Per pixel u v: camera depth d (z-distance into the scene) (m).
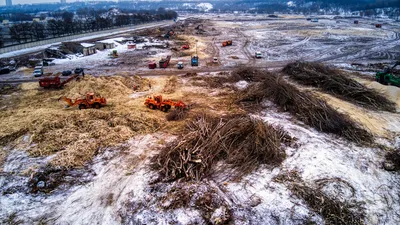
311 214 14.35
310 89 34.72
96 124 24.25
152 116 26.56
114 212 14.73
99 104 28.72
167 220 14.01
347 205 15.07
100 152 20.44
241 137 21.31
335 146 21.34
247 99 31.22
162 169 17.91
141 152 20.56
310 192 15.97
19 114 27.19
